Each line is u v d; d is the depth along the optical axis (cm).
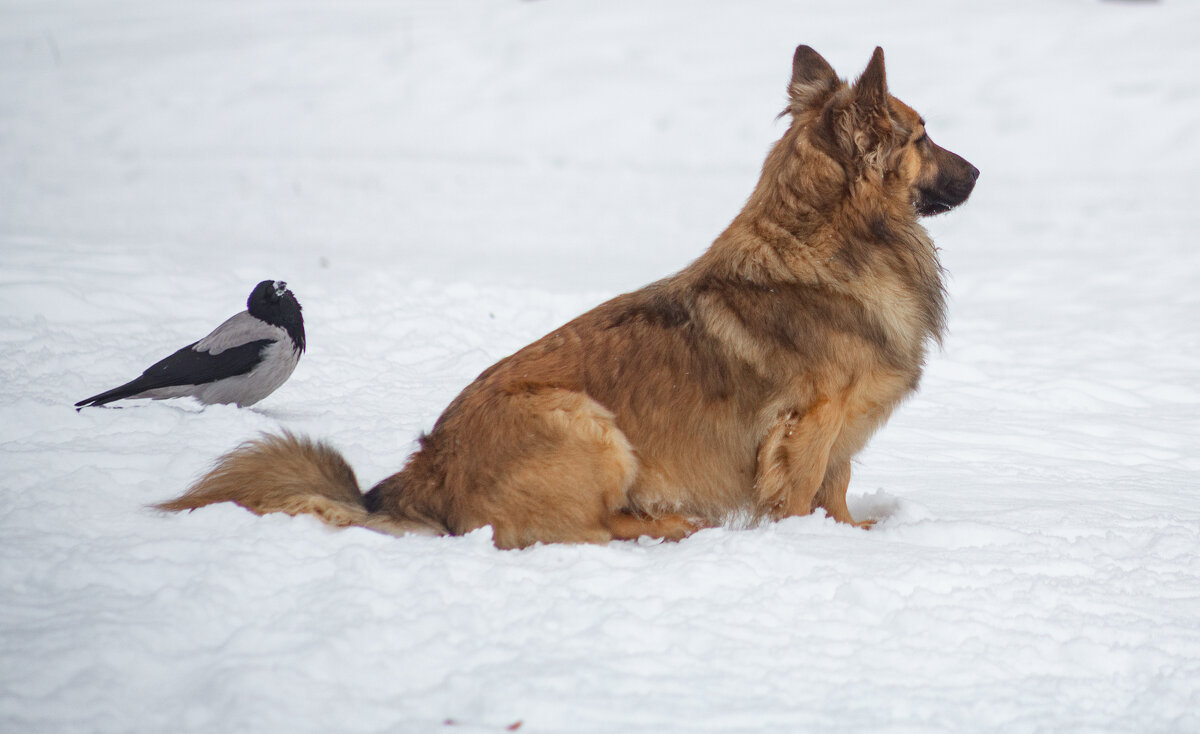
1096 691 599
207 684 534
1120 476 1196
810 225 896
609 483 837
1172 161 4016
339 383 1412
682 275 938
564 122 4766
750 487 894
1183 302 2303
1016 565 783
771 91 4950
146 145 4509
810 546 802
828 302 874
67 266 1911
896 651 628
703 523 890
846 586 705
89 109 4978
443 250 2892
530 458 818
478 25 6272
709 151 4391
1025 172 3978
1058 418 1509
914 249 946
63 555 691
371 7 7181
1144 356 1902
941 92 4759
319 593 647
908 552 801
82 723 502
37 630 580
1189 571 803
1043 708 574
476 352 1617
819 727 536
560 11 6397
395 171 4053
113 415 1069
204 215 3247
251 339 1173
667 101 4916
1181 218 3241
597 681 565
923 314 937
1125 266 2677
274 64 5684
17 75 5516
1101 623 682
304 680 540
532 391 843
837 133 899
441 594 661
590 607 651
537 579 700
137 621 594
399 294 1972
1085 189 3697
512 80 5284
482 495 820
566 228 3250
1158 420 1519
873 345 880
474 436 834
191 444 1012
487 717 525
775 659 609
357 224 3231
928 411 1528
